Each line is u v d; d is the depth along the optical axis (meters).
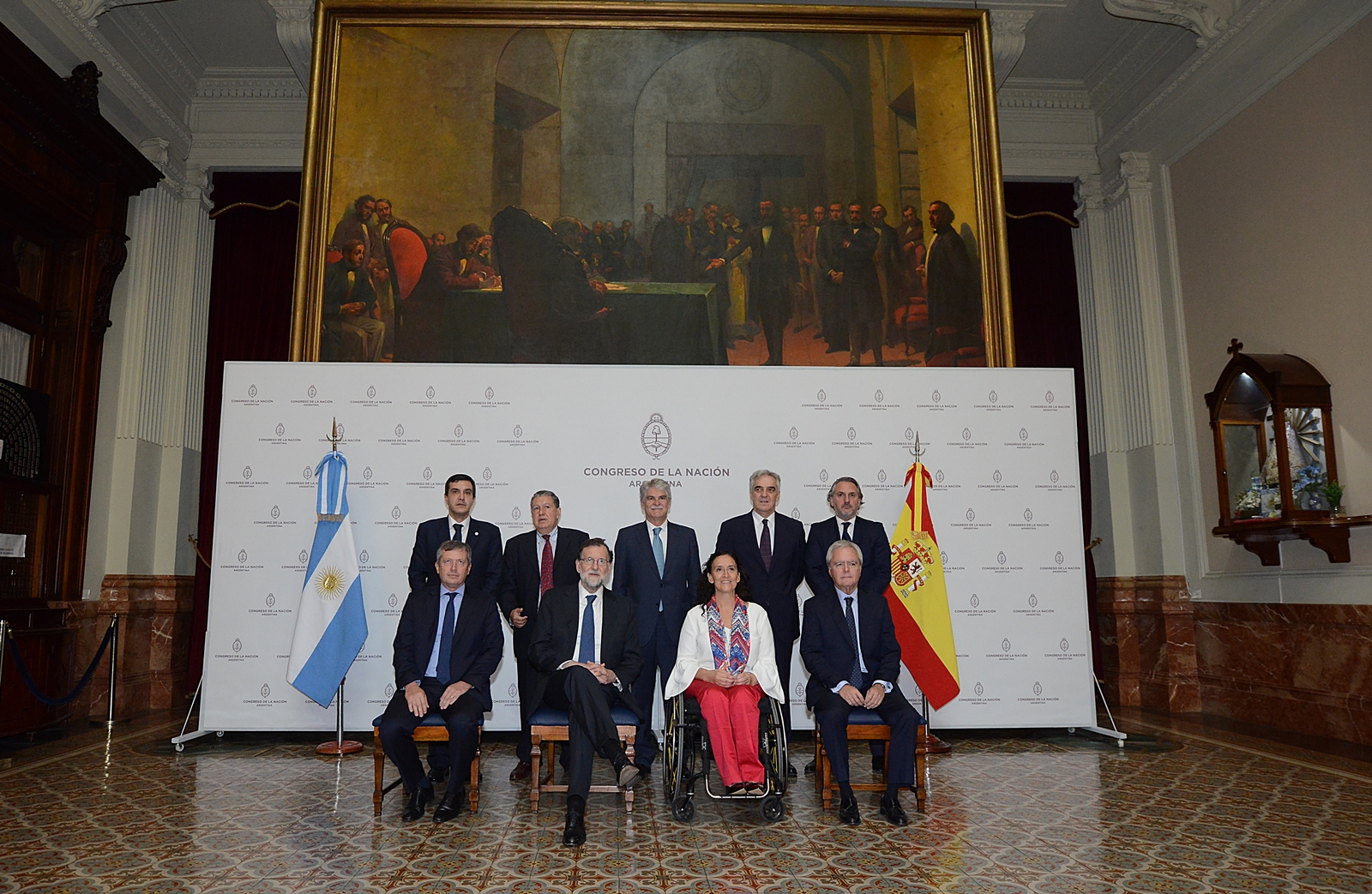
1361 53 6.66
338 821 4.43
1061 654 6.62
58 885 3.46
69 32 7.72
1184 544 8.79
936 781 5.37
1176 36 8.90
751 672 4.66
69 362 8.10
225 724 6.25
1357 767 5.67
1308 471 6.88
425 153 8.53
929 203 8.80
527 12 8.71
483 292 8.41
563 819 4.50
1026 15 9.10
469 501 5.70
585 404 6.71
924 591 6.16
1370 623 6.45
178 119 9.52
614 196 8.70
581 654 4.87
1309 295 7.16
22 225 7.65
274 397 6.54
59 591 7.92
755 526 5.82
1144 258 9.30
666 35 8.95
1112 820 4.42
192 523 9.51
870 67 8.98
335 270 8.28
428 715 4.67
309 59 9.00
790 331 8.60
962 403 6.84
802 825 4.37
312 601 6.02
